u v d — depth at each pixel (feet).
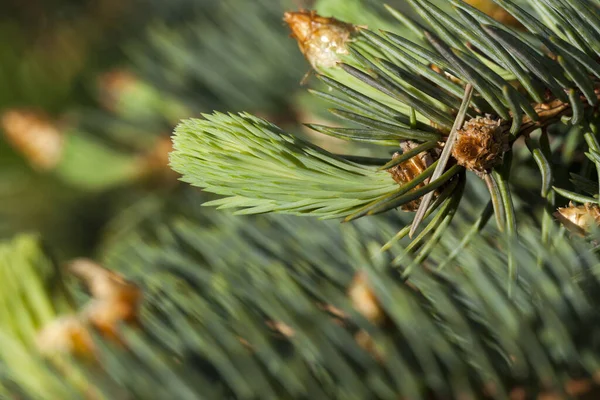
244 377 0.92
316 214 0.94
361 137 0.92
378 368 0.93
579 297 0.92
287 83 1.43
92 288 1.00
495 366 0.92
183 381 0.92
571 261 0.93
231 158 0.93
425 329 0.93
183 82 1.49
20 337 0.96
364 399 0.91
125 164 1.57
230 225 1.09
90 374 0.93
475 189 1.03
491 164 0.92
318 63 0.98
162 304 1.00
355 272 1.01
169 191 1.58
